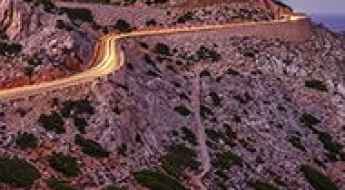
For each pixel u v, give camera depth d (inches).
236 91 3464.6
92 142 2003.0
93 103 2226.9
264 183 2517.2
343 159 3312.0
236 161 2566.4
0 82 2482.8
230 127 2965.1
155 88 2883.9
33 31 2901.1
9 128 1913.1
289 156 2999.5
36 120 2003.0
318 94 4010.8
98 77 2466.8
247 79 3710.6
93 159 1916.8
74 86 2290.8
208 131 2770.7
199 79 3425.2
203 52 3919.8
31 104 2092.8
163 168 2151.8
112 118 2154.3
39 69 2588.6
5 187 1612.9
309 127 3528.5
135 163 2046.0
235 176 2427.4
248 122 3142.2
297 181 2748.5
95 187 1787.6
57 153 1867.6
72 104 2156.7
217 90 3361.2
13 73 2546.8
